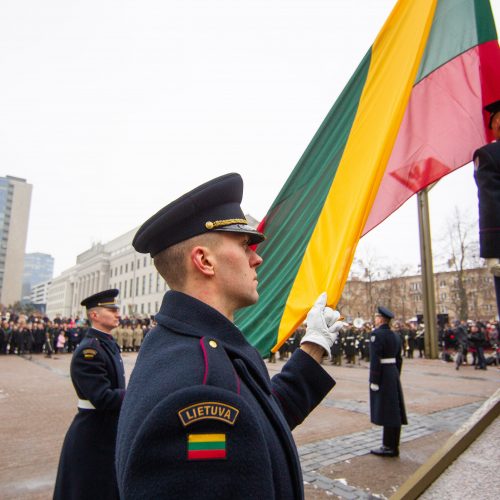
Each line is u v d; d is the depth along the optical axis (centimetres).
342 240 212
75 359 308
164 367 99
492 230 152
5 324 2189
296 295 229
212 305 123
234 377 101
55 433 654
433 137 316
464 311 2888
